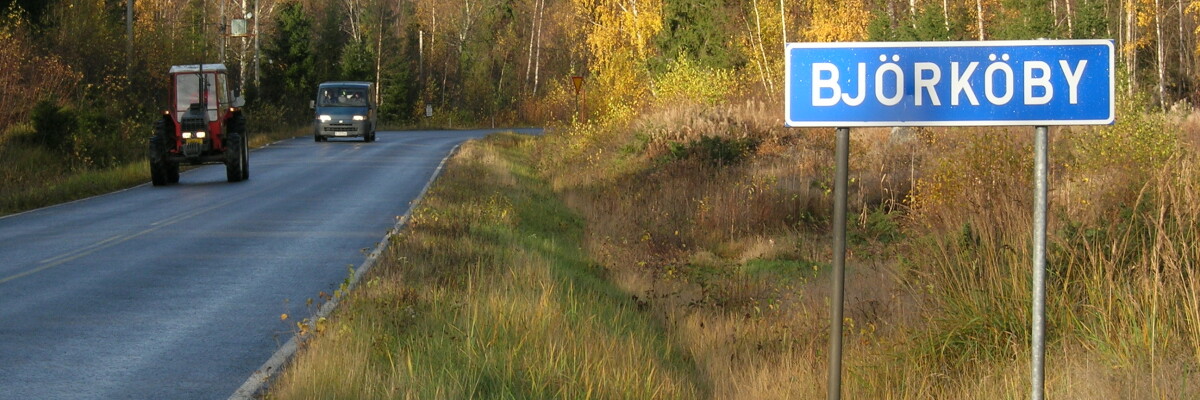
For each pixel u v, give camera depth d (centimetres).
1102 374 651
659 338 1002
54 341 886
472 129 7319
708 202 1864
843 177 478
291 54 6969
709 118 2703
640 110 3294
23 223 1838
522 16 9344
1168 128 1716
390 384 680
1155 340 680
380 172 2902
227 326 945
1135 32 4950
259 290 1127
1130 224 812
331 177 2752
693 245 1656
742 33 4222
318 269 1268
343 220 1783
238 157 2619
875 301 954
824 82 478
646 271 1388
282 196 2236
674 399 750
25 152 2950
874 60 476
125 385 745
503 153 3694
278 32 7056
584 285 1184
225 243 1502
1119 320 716
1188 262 738
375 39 8450
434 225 1507
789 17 4206
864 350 805
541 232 1681
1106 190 1004
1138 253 797
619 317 994
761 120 2659
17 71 3447
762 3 4194
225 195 2288
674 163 2362
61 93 3644
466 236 1396
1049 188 1077
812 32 3828
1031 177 1212
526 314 884
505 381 714
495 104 8544
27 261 1355
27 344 875
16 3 3869
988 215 931
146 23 4828
